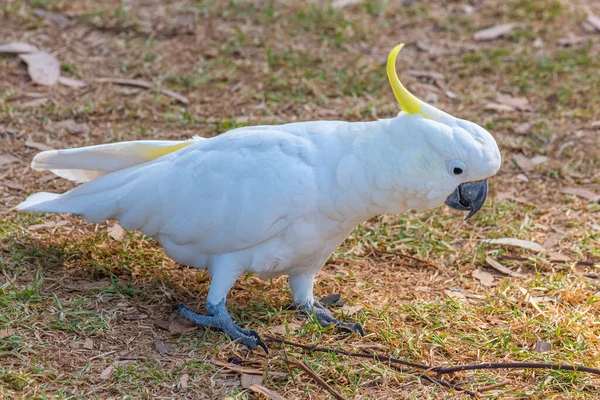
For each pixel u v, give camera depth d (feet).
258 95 7.86
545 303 6.48
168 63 8.09
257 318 6.32
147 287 6.40
